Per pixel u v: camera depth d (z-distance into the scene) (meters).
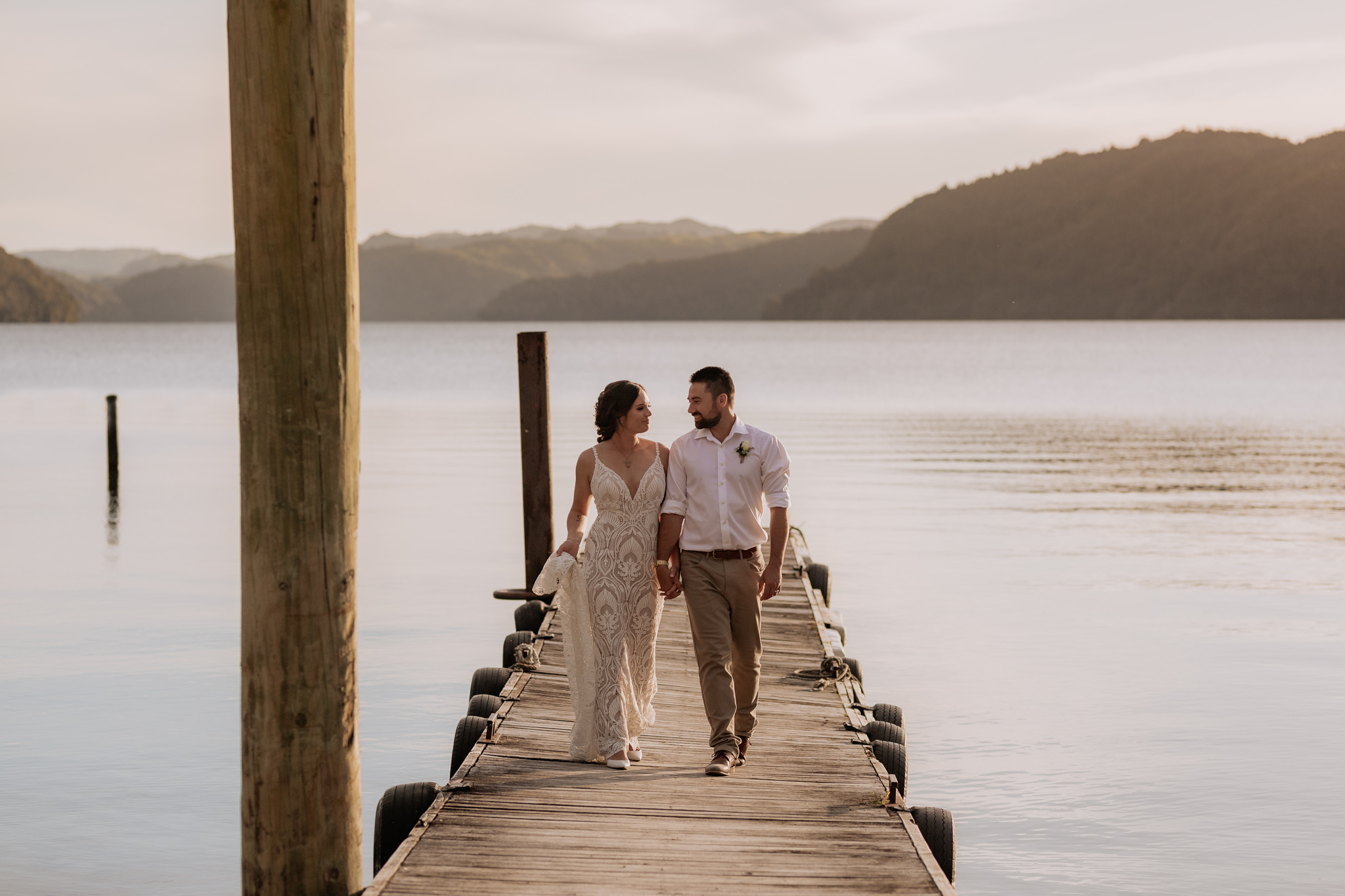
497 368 88.50
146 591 14.80
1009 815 7.95
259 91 4.10
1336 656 11.96
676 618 10.38
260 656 4.35
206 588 14.95
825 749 6.50
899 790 5.74
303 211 4.16
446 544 18.12
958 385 66.44
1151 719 9.93
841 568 16.61
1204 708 10.26
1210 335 174.50
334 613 4.39
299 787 4.39
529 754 6.21
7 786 8.24
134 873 6.98
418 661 11.59
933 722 9.89
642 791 5.67
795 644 9.30
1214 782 8.51
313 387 4.25
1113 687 10.88
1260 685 10.98
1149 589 15.26
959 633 12.95
